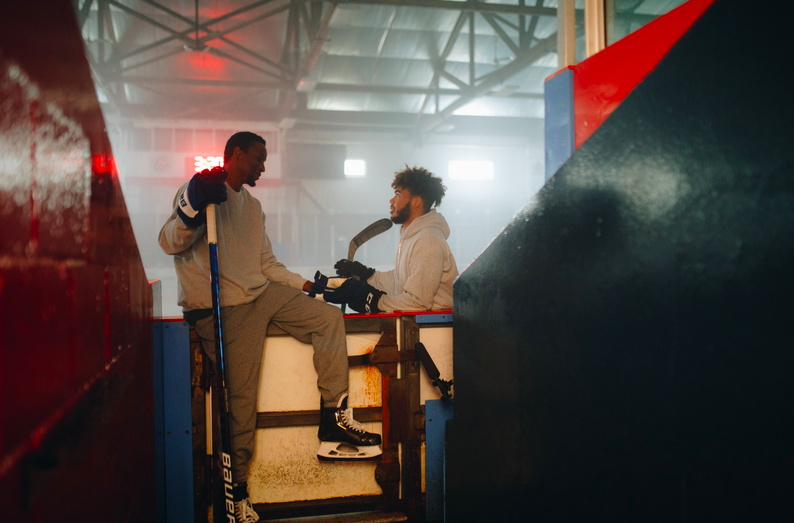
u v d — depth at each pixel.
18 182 0.50
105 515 0.82
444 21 12.95
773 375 0.59
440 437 2.14
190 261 1.98
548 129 2.27
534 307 1.10
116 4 10.04
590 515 0.92
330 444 2.00
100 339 0.88
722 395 0.66
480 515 1.34
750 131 0.62
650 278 0.79
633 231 0.82
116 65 11.59
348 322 2.10
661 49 1.60
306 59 11.05
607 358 0.88
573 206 0.97
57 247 0.63
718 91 0.67
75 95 0.73
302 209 17.86
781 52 0.57
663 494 0.76
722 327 0.66
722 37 0.66
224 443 1.81
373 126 16.41
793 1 0.56
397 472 2.11
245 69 13.53
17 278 0.49
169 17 11.91
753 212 0.61
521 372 1.15
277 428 2.04
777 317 0.59
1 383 0.44
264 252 2.16
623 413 0.84
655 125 0.77
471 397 1.39
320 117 15.12
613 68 1.85
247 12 11.81
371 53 13.88
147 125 14.69
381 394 2.14
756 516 0.62
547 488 1.05
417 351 2.10
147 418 1.47
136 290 1.34
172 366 1.97
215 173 1.81
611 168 0.87
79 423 0.67
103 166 0.93
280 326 2.03
